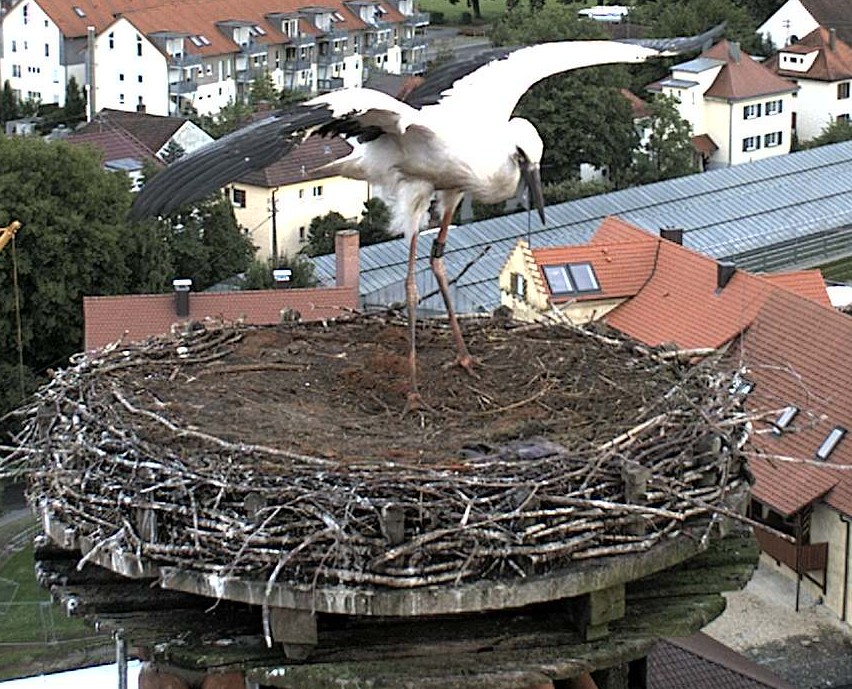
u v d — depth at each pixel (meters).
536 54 9.70
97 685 14.79
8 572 26.20
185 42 64.88
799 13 70.19
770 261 40.97
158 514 7.02
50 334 34.06
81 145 37.03
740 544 7.91
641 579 7.62
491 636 7.10
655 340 26.52
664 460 7.45
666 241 28.47
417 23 74.69
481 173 8.85
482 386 9.00
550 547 6.74
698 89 58.59
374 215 45.31
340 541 6.59
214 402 8.55
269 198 46.00
